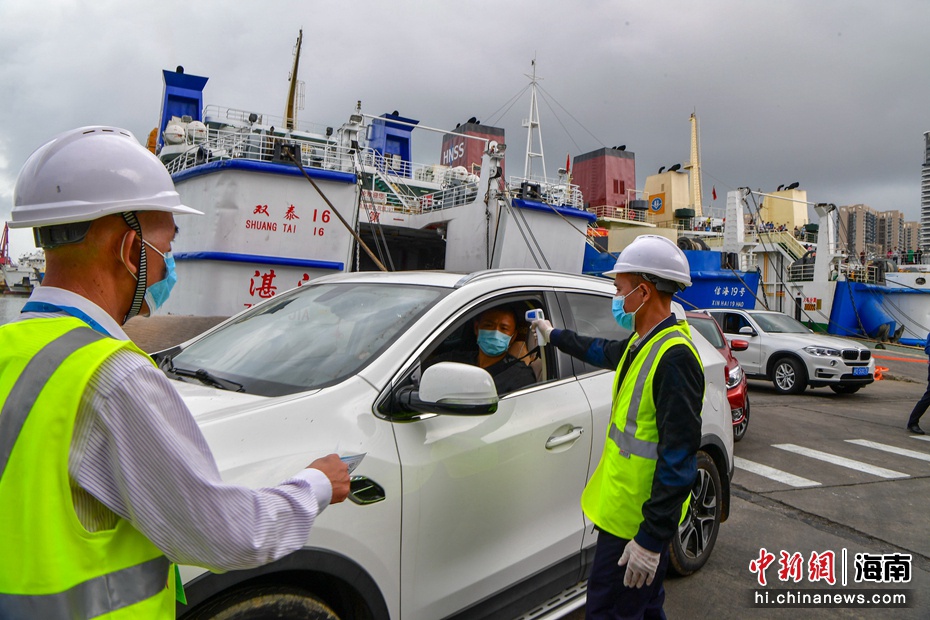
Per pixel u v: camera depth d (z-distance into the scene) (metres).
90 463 1.06
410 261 13.38
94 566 1.07
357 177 8.65
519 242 10.19
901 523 4.90
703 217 27.61
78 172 1.20
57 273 1.25
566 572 2.83
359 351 2.44
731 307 16.09
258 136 8.44
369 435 2.13
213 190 7.99
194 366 2.73
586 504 2.43
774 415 9.68
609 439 2.36
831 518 4.99
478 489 2.43
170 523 1.10
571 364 3.11
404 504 2.15
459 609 2.37
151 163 1.31
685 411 2.10
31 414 1.04
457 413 2.09
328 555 1.92
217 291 8.03
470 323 2.79
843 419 9.51
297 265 8.30
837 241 22.23
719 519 3.85
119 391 1.08
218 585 1.72
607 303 3.49
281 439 1.95
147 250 1.29
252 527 1.17
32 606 1.01
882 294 23.23
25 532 1.02
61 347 1.09
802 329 12.76
